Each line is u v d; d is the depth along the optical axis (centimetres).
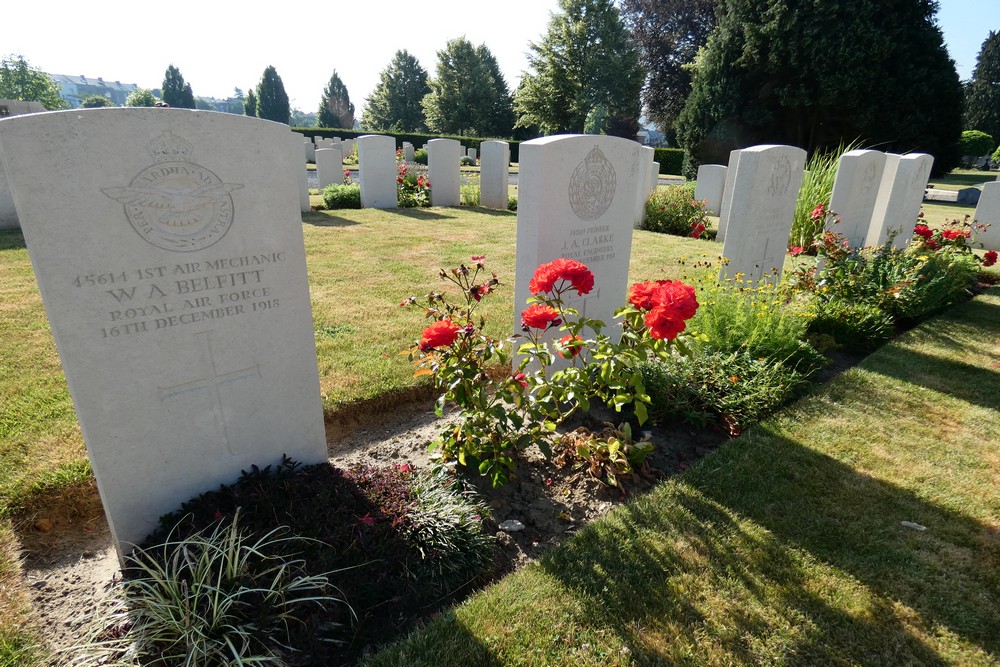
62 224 220
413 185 1470
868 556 279
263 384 296
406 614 248
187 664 201
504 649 226
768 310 494
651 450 346
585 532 292
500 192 1434
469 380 312
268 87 7531
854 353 558
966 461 361
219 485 296
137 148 229
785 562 275
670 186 1263
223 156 252
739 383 421
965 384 470
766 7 2092
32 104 1240
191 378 271
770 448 371
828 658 227
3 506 292
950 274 688
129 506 269
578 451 343
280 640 225
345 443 388
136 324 248
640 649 228
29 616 241
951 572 271
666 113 4009
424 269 785
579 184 414
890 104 2012
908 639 236
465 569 269
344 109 7881
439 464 337
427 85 5875
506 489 332
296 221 283
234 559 231
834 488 332
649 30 3962
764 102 2228
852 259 670
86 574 273
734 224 582
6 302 587
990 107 5294
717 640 233
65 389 408
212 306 267
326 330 540
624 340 342
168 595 231
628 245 475
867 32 1930
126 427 258
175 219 246
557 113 4275
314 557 250
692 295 298
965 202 1727
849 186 717
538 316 313
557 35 4106
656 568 269
